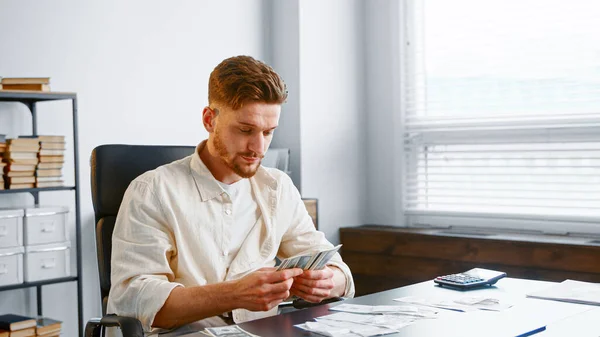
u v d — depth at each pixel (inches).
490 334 54.9
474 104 150.9
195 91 144.5
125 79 133.0
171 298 63.6
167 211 72.1
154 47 137.4
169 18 139.8
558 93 139.0
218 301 62.3
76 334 127.6
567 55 137.8
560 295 69.2
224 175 76.3
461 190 153.5
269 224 79.3
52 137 113.8
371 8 165.3
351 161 163.9
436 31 156.3
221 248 75.2
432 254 143.0
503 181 146.8
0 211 106.7
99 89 129.3
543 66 140.9
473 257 136.9
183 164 76.9
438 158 156.6
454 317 60.8
